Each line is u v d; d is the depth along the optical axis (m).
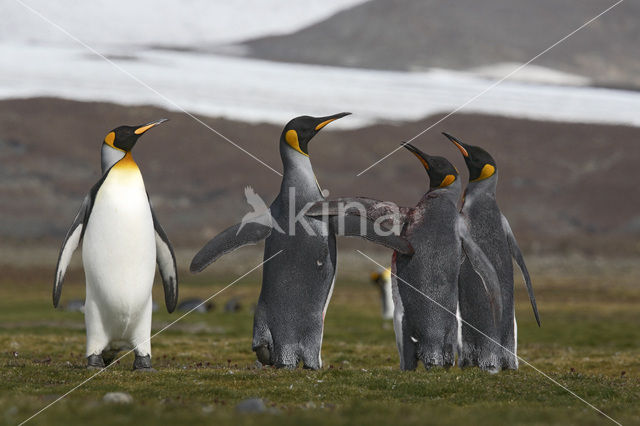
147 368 26.16
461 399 21.14
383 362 37.19
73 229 25.70
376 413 18.44
